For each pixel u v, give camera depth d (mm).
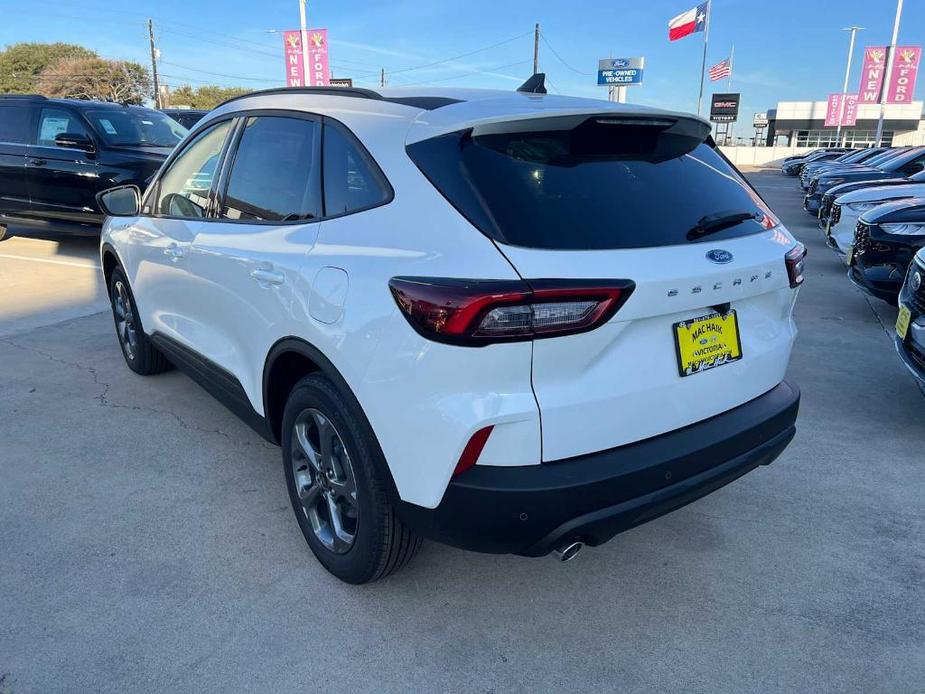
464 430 1986
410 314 2055
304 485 2811
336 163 2600
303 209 2730
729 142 61156
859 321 6645
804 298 7684
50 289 7480
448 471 2051
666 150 2572
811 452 3859
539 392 1999
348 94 2801
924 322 4074
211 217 3365
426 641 2424
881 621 2543
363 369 2219
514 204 2082
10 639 2387
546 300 1929
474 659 2348
